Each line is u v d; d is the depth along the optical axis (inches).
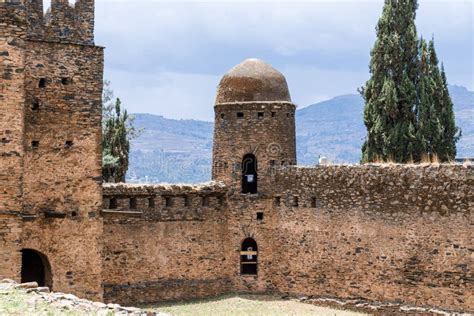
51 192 1314.0
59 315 841.5
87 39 1355.8
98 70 1363.2
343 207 1610.5
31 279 1374.3
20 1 1198.9
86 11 1358.3
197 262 1736.0
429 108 1974.7
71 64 1339.8
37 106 1307.8
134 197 1654.8
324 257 1643.7
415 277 1469.0
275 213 1759.4
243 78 1811.0
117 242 1625.2
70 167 1332.4
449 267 1412.4
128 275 1637.6
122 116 2436.0
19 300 917.2
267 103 1784.0
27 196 1293.1
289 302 1663.4
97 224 1354.6
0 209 1182.9
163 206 1696.6
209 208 1765.5
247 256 1806.1
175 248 1707.7
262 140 1780.3
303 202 1694.1
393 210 1515.7
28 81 1300.4
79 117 1343.5
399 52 2009.1
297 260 1699.1
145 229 1667.1
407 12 2032.5
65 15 1338.6
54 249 1312.7
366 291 1557.6
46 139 1314.0
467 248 1385.3
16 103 1197.7
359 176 1582.2
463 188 1396.4
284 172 1739.7
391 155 1974.7
